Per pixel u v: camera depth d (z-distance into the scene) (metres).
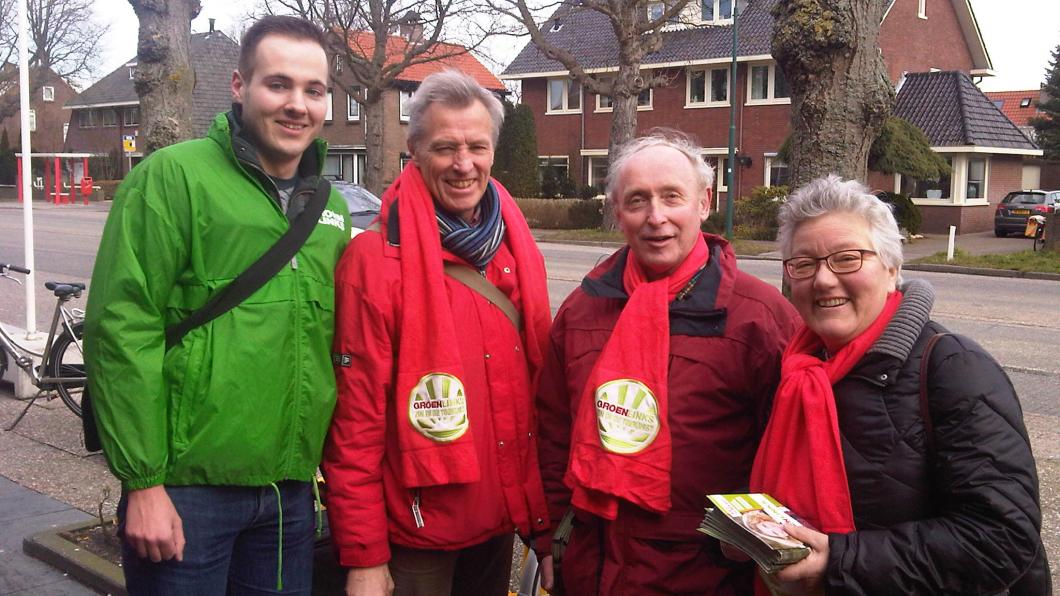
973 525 1.87
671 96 33.53
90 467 5.49
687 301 2.45
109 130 55.00
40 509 4.80
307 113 2.46
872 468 1.99
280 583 2.55
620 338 2.45
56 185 42.72
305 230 2.47
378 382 2.53
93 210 37.53
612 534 2.46
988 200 29.38
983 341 10.27
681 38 32.94
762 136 31.59
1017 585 2.00
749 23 31.97
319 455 2.55
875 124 3.90
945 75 29.33
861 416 2.02
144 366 2.26
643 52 23.78
